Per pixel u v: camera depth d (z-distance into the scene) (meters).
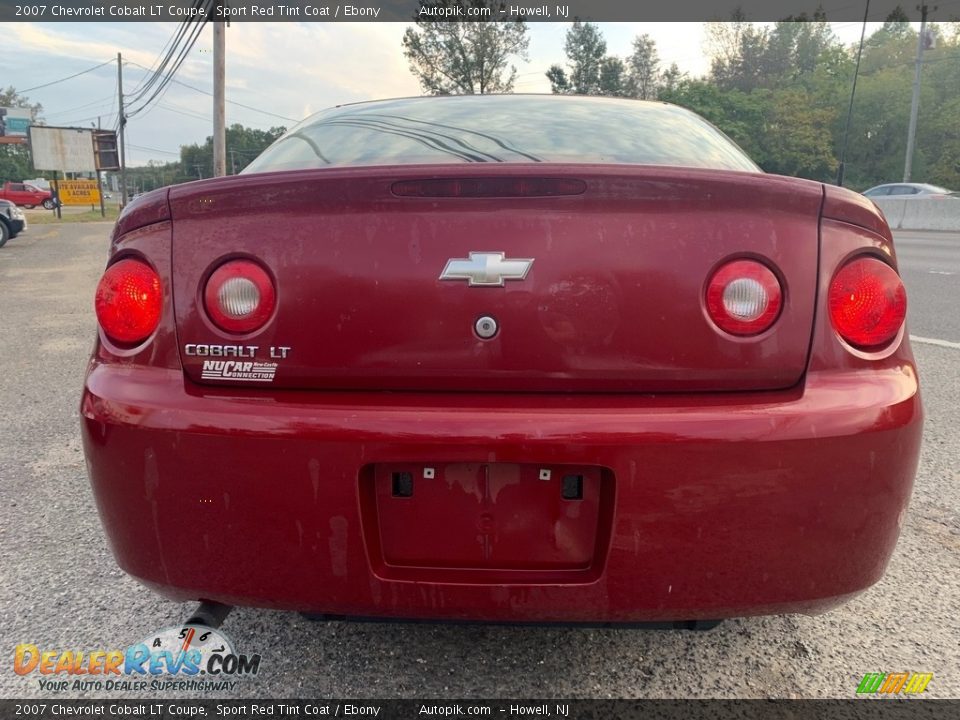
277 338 1.39
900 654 1.88
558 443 1.31
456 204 1.36
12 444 3.43
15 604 2.11
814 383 1.37
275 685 1.77
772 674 1.81
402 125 2.18
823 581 1.38
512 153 1.94
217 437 1.36
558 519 1.38
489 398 1.37
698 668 1.83
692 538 1.34
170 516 1.41
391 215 1.37
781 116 46.41
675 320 1.35
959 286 8.20
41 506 2.76
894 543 1.45
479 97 2.42
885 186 23.25
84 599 2.14
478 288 1.35
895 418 1.36
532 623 1.46
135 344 1.47
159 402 1.40
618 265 1.35
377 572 1.39
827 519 1.35
